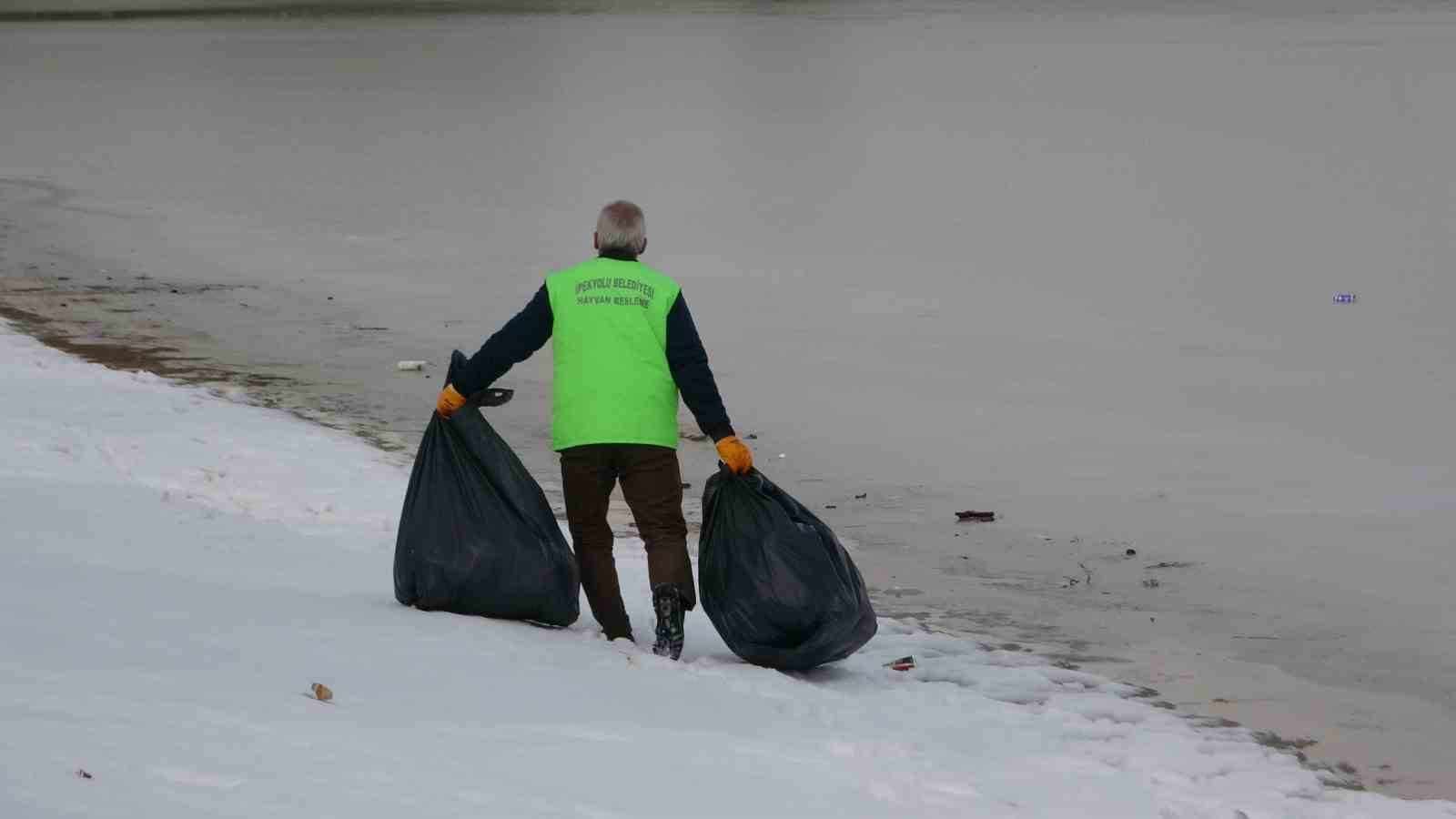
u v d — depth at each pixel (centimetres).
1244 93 12594
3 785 784
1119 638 2094
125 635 1301
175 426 3000
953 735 1515
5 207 7294
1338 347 4319
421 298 5106
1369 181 7894
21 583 1495
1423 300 4997
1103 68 15262
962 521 2703
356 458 2911
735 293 5266
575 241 6431
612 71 16188
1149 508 2786
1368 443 3259
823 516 2747
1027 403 3675
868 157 9338
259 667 1255
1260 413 3559
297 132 11169
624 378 1639
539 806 962
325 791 895
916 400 3700
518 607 1673
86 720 962
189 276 5519
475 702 1270
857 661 1895
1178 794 1376
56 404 3078
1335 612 2209
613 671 1497
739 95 13400
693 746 1238
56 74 16388
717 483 1708
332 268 5744
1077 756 1505
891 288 5344
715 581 1708
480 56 18700
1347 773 1645
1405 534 2608
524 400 3659
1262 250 6044
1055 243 6322
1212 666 1983
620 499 2753
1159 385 3862
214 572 1778
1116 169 8631
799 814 1073
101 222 6869
